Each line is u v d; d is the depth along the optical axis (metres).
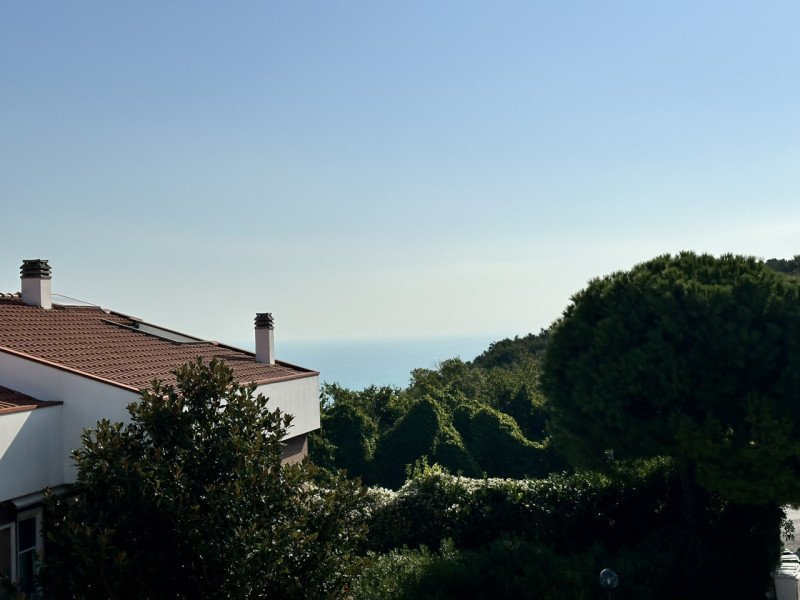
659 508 20.30
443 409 32.91
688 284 18.27
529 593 15.09
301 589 10.57
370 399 37.81
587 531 19.56
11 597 10.20
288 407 20.34
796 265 71.50
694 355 17.45
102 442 11.03
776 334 17.19
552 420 20.77
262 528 10.58
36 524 13.66
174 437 11.38
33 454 13.41
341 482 12.16
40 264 21.20
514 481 20.55
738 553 18.05
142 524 10.31
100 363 16.16
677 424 17.36
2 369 14.54
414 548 19.28
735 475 16.91
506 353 81.56
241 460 11.13
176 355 19.94
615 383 18.30
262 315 23.78
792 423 16.48
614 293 19.89
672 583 16.34
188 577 10.27
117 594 9.57
